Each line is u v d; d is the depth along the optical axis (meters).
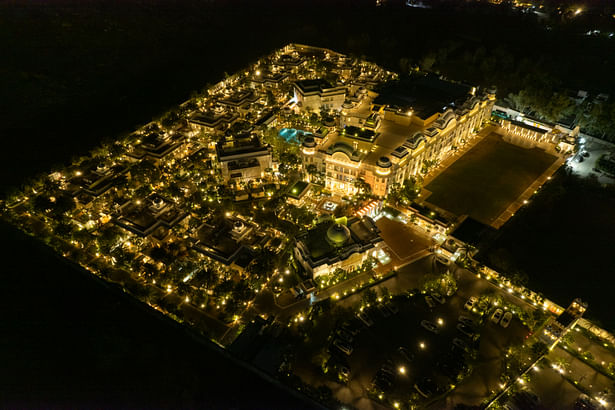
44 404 100.62
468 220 147.00
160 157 177.12
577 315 111.88
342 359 107.88
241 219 146.00
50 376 106.12
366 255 132.50
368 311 119.75
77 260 135.12
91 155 185.88
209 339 111.88
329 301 121.56
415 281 130.50
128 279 131.38
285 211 156.38
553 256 135.62
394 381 102.69
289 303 123.81
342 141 172.38
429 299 122.88
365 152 165.50
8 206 157.25
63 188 158.88
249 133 182.00
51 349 112.06
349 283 129.75
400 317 118.44
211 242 135.12
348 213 154.12
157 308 122.69
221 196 161.25
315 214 152.75
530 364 105.44
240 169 168.12
